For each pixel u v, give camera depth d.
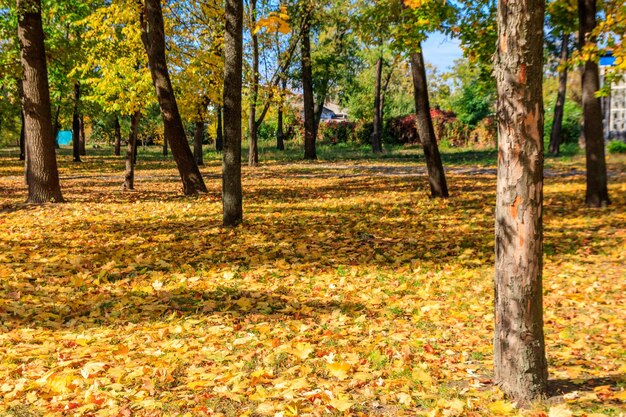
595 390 3.69
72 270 6.96
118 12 15.12
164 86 14.90
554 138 27.72
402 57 13.04
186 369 3.99
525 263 3.62
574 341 5.01
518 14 3.46
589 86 11.98
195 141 29.94
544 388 3.70
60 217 11.08
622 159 21.03
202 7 15.76
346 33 32.91
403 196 14.78
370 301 6.03
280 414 3.16
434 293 6.45
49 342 4.51
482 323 5.43
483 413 3.38
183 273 6.93
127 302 5.68
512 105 3.54
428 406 3.45
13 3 14.26
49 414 3.17
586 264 7.83
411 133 45.28
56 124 37.81
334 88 43.19
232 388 3.61
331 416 3.23
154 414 3.20
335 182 19.30
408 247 8.79
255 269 7.24
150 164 33.47
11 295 5.70
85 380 3.66
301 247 8.41
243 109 23.72
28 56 12.59
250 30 20.34
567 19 12.27
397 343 4.69
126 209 12.29
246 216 11.30
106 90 15.80
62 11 17.61
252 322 5.19
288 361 4.19
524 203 3.59
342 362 4.07
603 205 12.18
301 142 52.56
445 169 23.94
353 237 9.35
